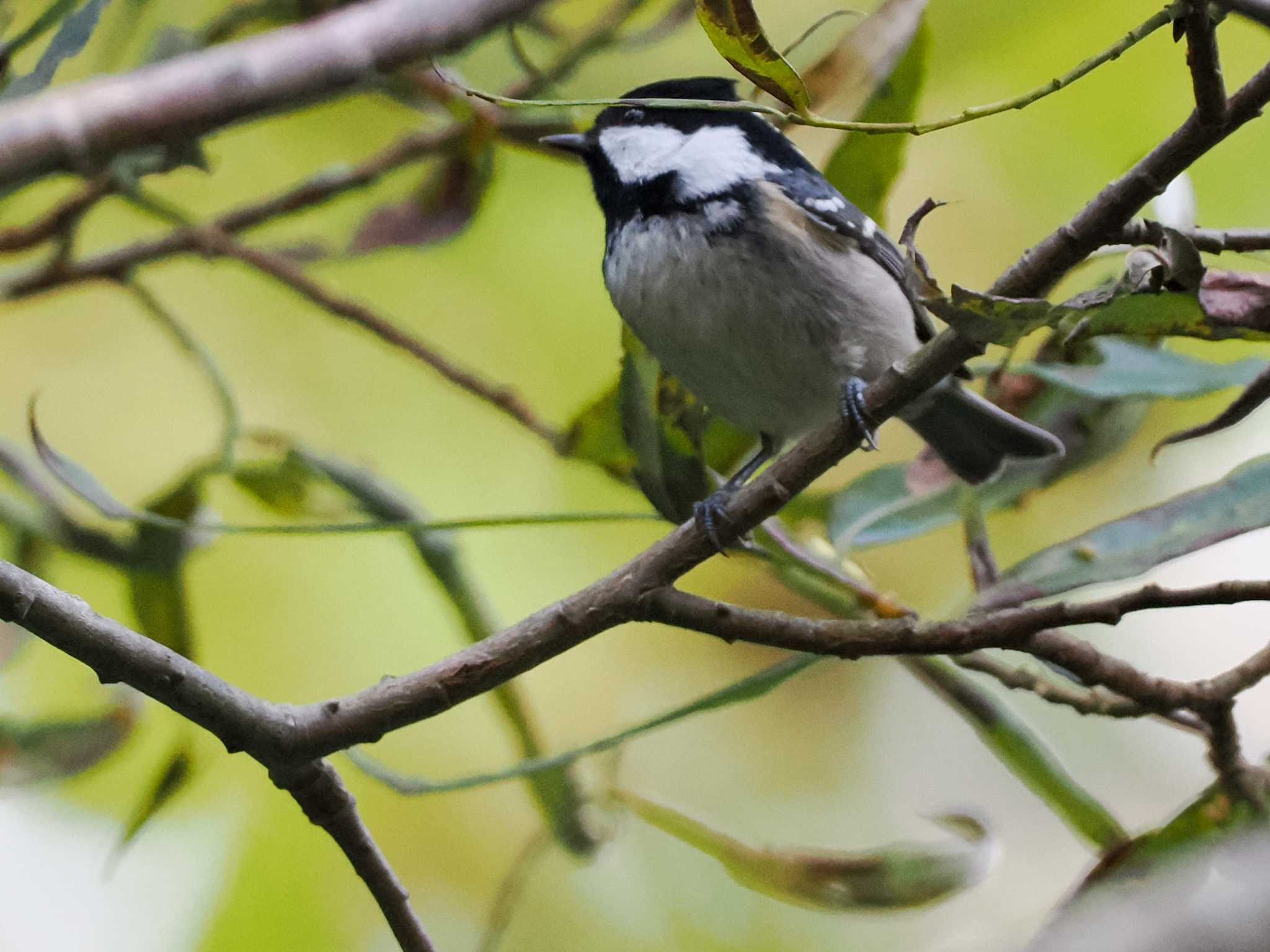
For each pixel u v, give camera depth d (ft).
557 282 25.71
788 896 15.88
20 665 22.22
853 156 17.13
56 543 17.72
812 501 18.16
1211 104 11.10
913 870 15.64
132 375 25.46
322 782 13.04
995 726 15.85
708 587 25.90
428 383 25.44
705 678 26.30
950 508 17.33
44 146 11.50
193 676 12.28
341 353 25.58
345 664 24.08
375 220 21.24
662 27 20.27
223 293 25.81
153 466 25.12
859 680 26.48
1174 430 21.72
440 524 13.93
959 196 23.97
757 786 25.44
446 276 25.71
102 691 22.40
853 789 25.61
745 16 10.43
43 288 19.63
